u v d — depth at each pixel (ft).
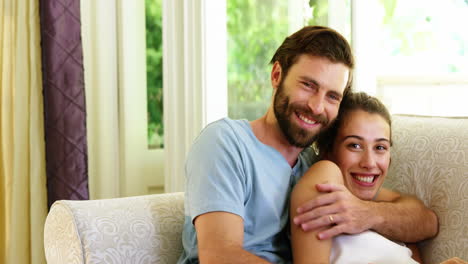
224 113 7.17
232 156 3.69
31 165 6.41
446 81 7.37
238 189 3.63
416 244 4.48
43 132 6.46
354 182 4.28
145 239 3.93
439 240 4.27
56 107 6.36
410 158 4.74
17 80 6.40
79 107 6.49
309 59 3.84
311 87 3.84
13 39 6.51
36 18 6.32
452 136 4.53
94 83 7.46
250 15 7.43
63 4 6.32
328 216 3.73
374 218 3.92
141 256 3.88
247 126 4.01
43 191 6.48
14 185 6.49
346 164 4.25
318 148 4.49
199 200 3.54
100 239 3.76
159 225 4.04
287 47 4.00
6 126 6.61
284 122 3.90
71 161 6.44
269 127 4.06
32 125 6.39
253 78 7.54
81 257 3.68
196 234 3.77
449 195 4.32
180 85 7.07
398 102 7.77
